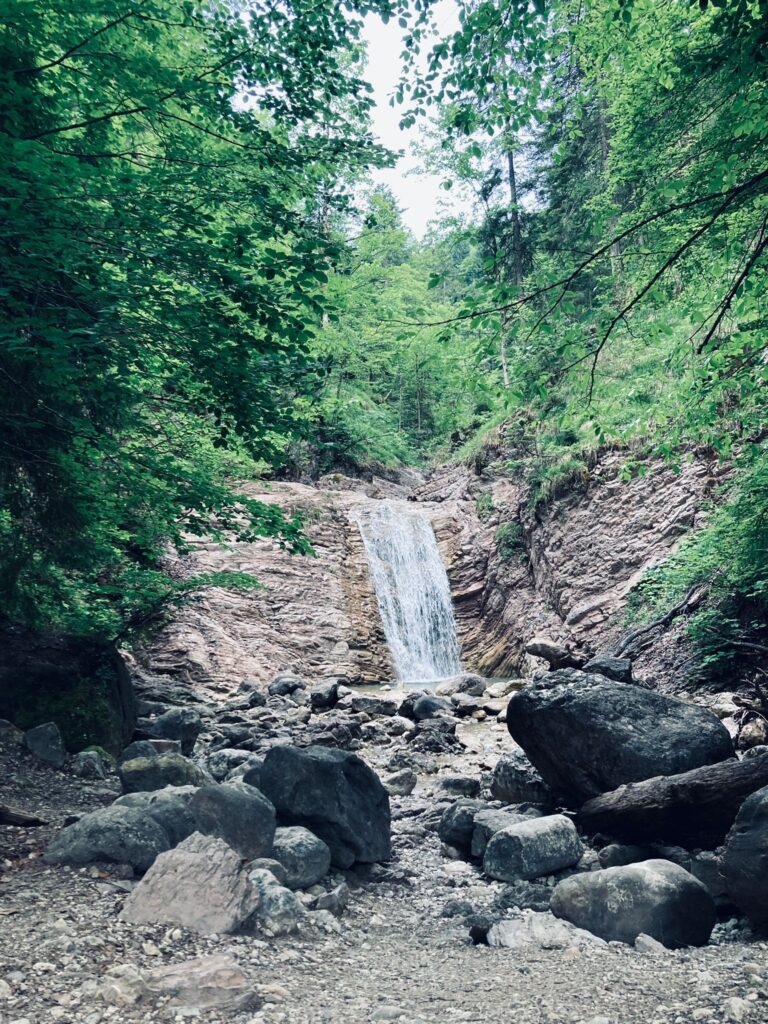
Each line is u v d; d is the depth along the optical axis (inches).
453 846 279.4
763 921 178.9
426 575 1054.4
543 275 229.6
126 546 484.4
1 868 187.3
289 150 272.5
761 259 263.9
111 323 242.4
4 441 317.1
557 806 299.7
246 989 135.0
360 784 252.7
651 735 270.2
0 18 236.7
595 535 839.1
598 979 147.3
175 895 165.0
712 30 235.9
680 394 298.0
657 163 387.2
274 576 930.1
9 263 221.8
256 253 269.7
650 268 322.0
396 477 1455.5
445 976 155.5
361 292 382.0
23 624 377.1
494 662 934.4
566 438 962.7
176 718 435.2
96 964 139.2
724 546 548.1
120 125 298.7
